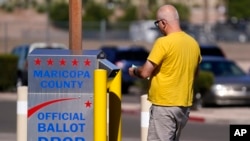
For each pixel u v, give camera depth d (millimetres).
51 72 14875
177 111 14547
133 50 51406
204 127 31688
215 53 48719
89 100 14836
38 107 14930
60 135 14914
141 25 87312
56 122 14914
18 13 116062
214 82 38625
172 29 14750
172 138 14805
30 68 14906
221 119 33594
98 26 86500
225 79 39031
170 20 14742
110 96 15406
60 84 14875
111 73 14984
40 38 86938
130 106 40000
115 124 15477
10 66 51875
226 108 39219
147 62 14492
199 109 37719
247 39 88000
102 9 111188
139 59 51094
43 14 115938
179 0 125750
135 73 14859
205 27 79438
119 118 15492
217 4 124000
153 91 14656
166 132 14641
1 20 111000
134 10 113312
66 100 14875
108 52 51812
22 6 119000
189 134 28984
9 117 35312
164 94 14508
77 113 14875
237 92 38469
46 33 85188
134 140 27016
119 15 114500
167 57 14438
